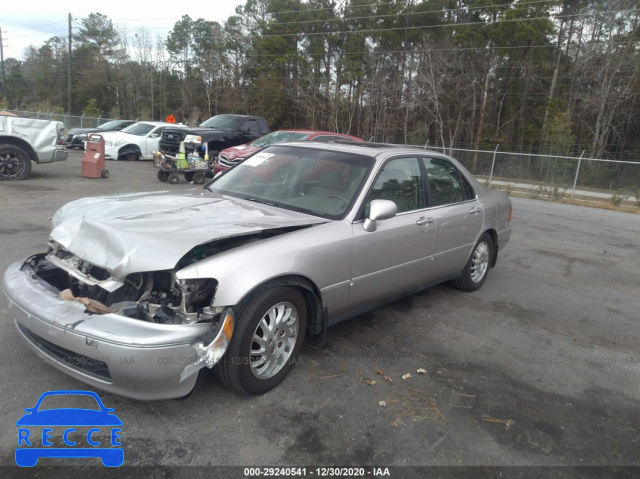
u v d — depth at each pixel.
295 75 50.56
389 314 4.80
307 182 4.12
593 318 5.21
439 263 4.79
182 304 2.72
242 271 2.86
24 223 7.21
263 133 16.64
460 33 37.66
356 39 44.84
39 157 11.43
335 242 3.48
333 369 3.59
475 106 39.94
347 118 44.88
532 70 40.53
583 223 12.52
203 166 12.91
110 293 2.94
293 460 2.60
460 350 4.11
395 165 4.31
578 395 3.53
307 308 3.54
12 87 73.06
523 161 20.97
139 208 3.44
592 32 37.16
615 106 34.50
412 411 3.14
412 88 39.62
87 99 64.81
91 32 71.62
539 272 6.99
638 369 4.03
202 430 2.78
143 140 19.03
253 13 55.47
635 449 2.94
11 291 3.02
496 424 3.08
